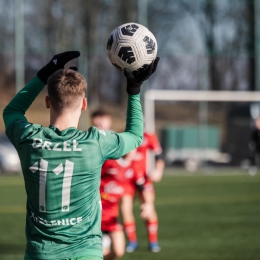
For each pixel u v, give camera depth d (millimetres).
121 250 16219
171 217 29766
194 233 24781
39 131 8703
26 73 55250
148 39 9539
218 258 19297
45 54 56531
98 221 8758
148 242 22766
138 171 20172
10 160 54906
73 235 8453
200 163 60219
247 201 36281
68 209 8477
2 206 34156
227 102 61469
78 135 8648
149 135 21438
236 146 60719
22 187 44781
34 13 57844
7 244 22266
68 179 8477
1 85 60844
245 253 20172
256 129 54312
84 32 60625
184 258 19359
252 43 58875
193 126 61594
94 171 8617
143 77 9086
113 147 8781
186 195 39656
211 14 59625
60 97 8617
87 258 8383
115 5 61031
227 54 59125
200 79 58719
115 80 61281
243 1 58875
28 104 9375
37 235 8516
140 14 59156
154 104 61812
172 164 61031
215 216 29984
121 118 62750
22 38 55031
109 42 9688
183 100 58688
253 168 54844
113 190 17203
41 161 8508
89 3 60656
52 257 8359
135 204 35750
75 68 9492
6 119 9164
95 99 60312
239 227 26359
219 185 46062
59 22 58938
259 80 58781
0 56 58906
